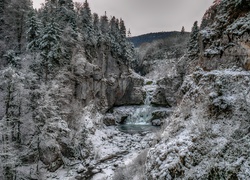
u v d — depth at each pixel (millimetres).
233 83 12117
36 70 23109
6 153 14094
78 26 40688
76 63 32719
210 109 11852
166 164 11195
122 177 15508
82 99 33156
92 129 29359
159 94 48969
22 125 17859
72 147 22641
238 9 17312
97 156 23547
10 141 16406
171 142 12586
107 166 21359
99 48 44438
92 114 34594
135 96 51188
